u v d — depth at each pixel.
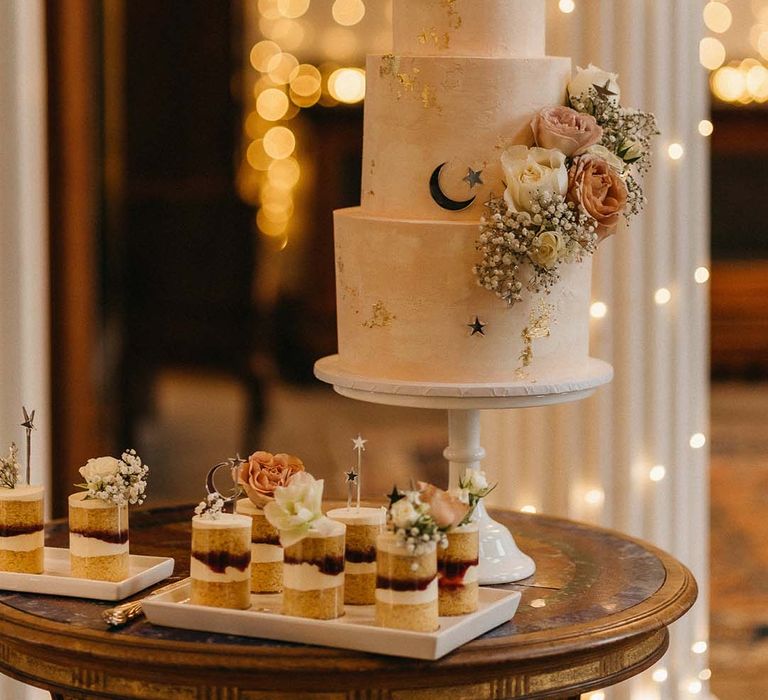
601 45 2.91
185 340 7.95
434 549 1.59
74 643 1.63
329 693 1.56
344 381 1.95
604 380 1.99
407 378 1.93
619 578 1.97
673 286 3.00
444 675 1.56
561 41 2.92
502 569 1.96
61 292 4.34
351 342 2.01
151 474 5.75
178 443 6.39
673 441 3.02
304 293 8.02
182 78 7.75
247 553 1.70
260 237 7.88
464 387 1.87
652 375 2.98
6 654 1.77
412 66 1.93
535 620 1.73
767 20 7.64
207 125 7.82
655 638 1.84
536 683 1.63
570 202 1.84
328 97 7.73
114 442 6.29
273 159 7.70
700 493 3.07
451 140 1.92
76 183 4.38
